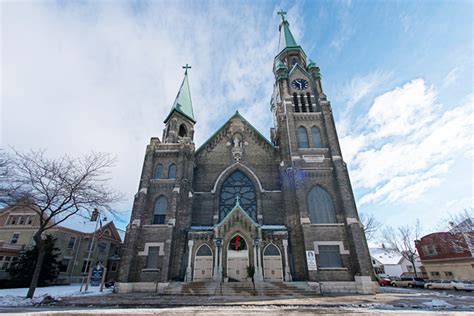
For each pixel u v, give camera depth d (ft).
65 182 68.13
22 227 130.11
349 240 78.59
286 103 106.42
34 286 59.36
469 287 90.38
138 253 81.25
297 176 89.04
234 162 104.94
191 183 97.50
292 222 85.25
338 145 95.61
